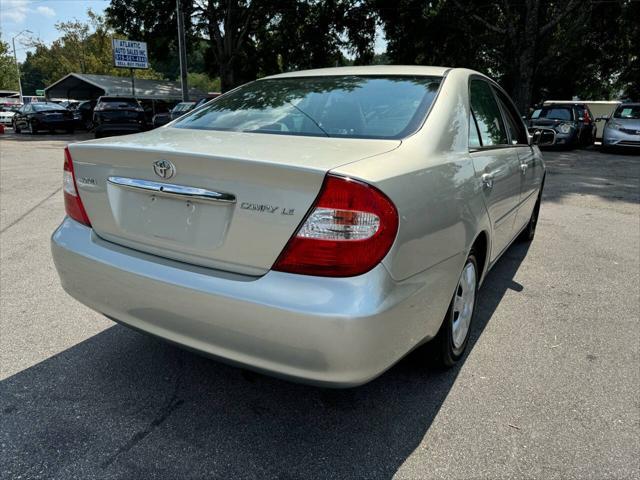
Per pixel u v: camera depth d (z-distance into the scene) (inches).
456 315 105.7
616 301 146.4
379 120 95.2
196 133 96.2
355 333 67.5
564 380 104.3
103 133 792.3
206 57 1185.4
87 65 2201.0
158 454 81.4
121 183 85.4
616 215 261.7
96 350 113.4
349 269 68.5
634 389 101.3
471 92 117.3
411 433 87.6
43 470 77.1
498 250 134.0
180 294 76.7
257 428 88.3
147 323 83.4
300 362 70.4
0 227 217.2
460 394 99.0
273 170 69.2
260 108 107.6
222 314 73.4
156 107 1019.9
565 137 616.7
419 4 904.3
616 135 590.9
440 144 92.5
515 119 156.7
